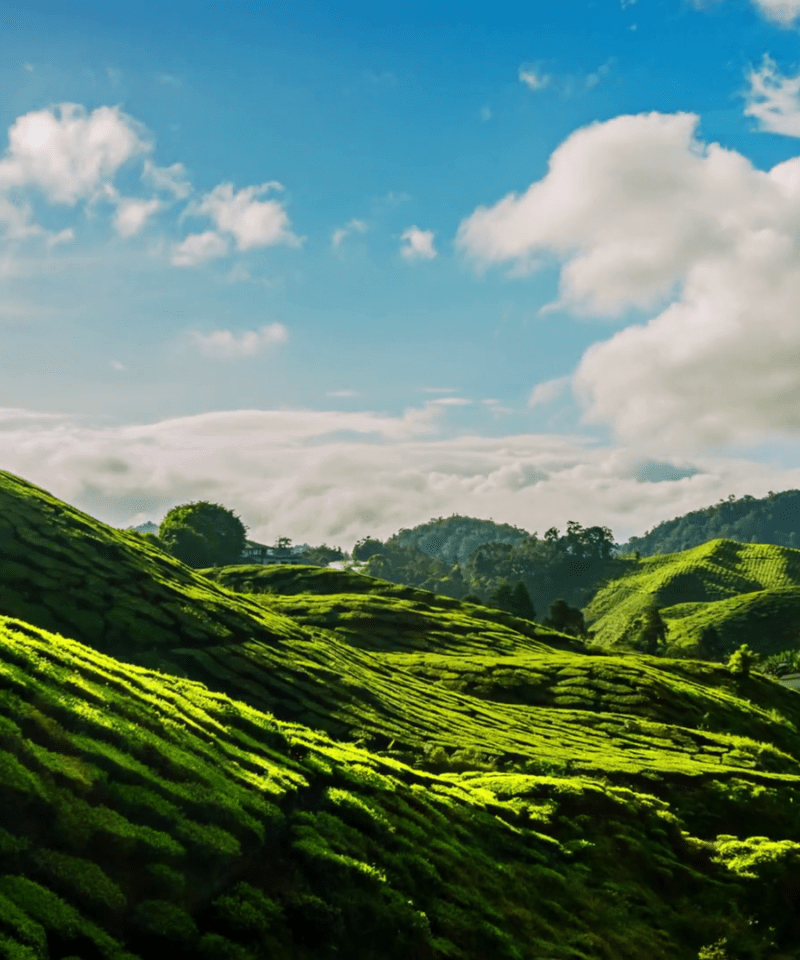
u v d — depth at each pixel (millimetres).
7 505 82750
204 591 85562
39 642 31484
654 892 43125
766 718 106938
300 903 25062
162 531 194625
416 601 142500
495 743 64562
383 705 68312
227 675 65438
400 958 26188
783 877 47406
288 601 131500
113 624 68188
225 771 29359
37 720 23875
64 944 17844
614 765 62562
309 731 43625
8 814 19969
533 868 38688
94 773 23188
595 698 93500
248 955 21828
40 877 19297
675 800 58500
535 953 30750
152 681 36656
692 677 125562
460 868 33844
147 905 21188
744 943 40188
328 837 29766
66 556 76812
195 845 23625
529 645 122938
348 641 111000
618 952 34438
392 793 37094
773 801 61531
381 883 28500
